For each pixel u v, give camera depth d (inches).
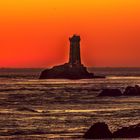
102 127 4473.4
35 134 4943.4
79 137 4704.7
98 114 6697.8
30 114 6712.6
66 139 4566.9
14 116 6446.9
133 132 4439.0
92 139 4441.4
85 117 6328.7
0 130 5201.8
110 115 6565.0
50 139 4598.9
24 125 5561.0
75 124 5629.9
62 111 7165.4
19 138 4690.0
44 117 6333.7
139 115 6545.3
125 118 6215.6
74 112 7007.9
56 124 5629.9
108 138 4426.7
